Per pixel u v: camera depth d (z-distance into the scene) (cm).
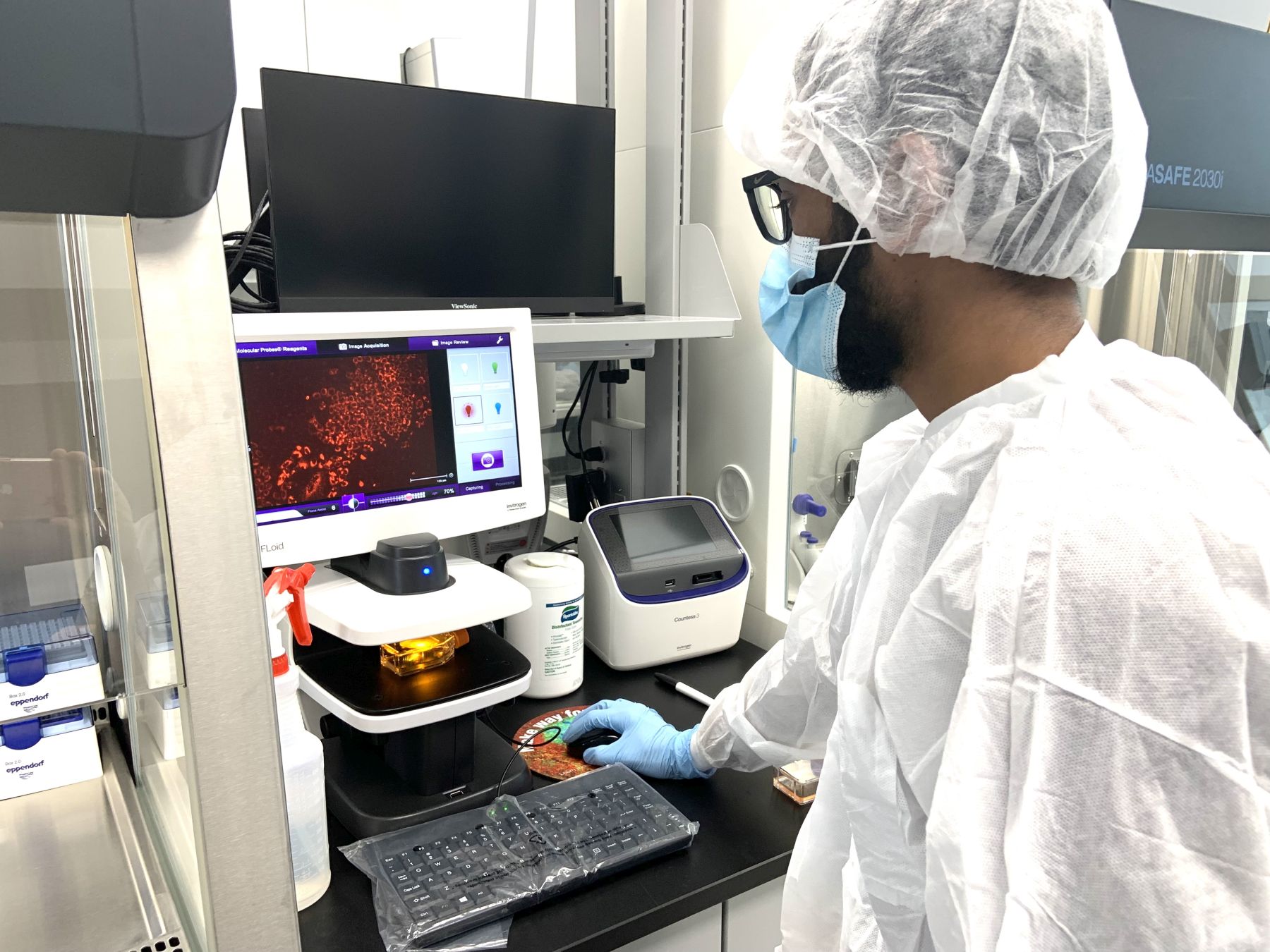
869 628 71
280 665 83
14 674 89
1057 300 71
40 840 78
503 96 128
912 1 69
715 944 96
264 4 147
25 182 34
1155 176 115
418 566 103
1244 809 49
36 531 101
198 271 39
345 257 120
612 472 175
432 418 118
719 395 164
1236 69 120
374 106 118
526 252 135
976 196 66
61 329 98
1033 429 61
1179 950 49
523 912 86
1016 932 51
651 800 102
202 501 40
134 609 67
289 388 106
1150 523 54
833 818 83
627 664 140
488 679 101
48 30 29
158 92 31
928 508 67
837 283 79
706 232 148
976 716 55
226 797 42
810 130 73
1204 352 150
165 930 62
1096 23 67
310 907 86
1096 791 51
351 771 104
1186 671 51
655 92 152
